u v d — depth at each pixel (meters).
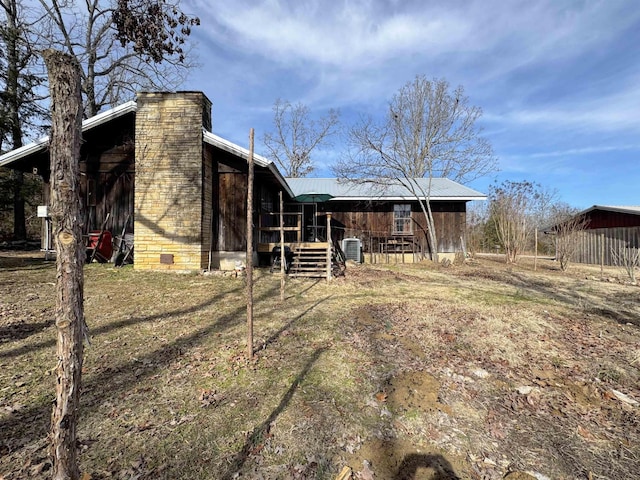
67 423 1.44
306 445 2.40
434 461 2.34
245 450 2.32
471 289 8.21
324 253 9.62
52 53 1.42
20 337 3.96
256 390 3.07
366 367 3.65
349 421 2.70
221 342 4.13
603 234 16.91
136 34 13.02
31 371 3.21
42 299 5.49
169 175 8.67
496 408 3.05
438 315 5.54
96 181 9.66
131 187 9.65
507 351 4.21
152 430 2.46
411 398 3.09
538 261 18.00
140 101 8.77
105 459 2.16
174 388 3.05
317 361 3.72
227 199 9.42
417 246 15.76
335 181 18.42
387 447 2.45
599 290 8.75
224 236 9.41
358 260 14.29
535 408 3.08
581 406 3.14
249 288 3.68
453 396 3.19
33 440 2.29
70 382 1.44
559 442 2.63
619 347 4.55
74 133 1.46
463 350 4.23
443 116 17.84
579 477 2.29
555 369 3.87
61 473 1.43
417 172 22.00
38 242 15.48
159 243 8.62
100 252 9.23
